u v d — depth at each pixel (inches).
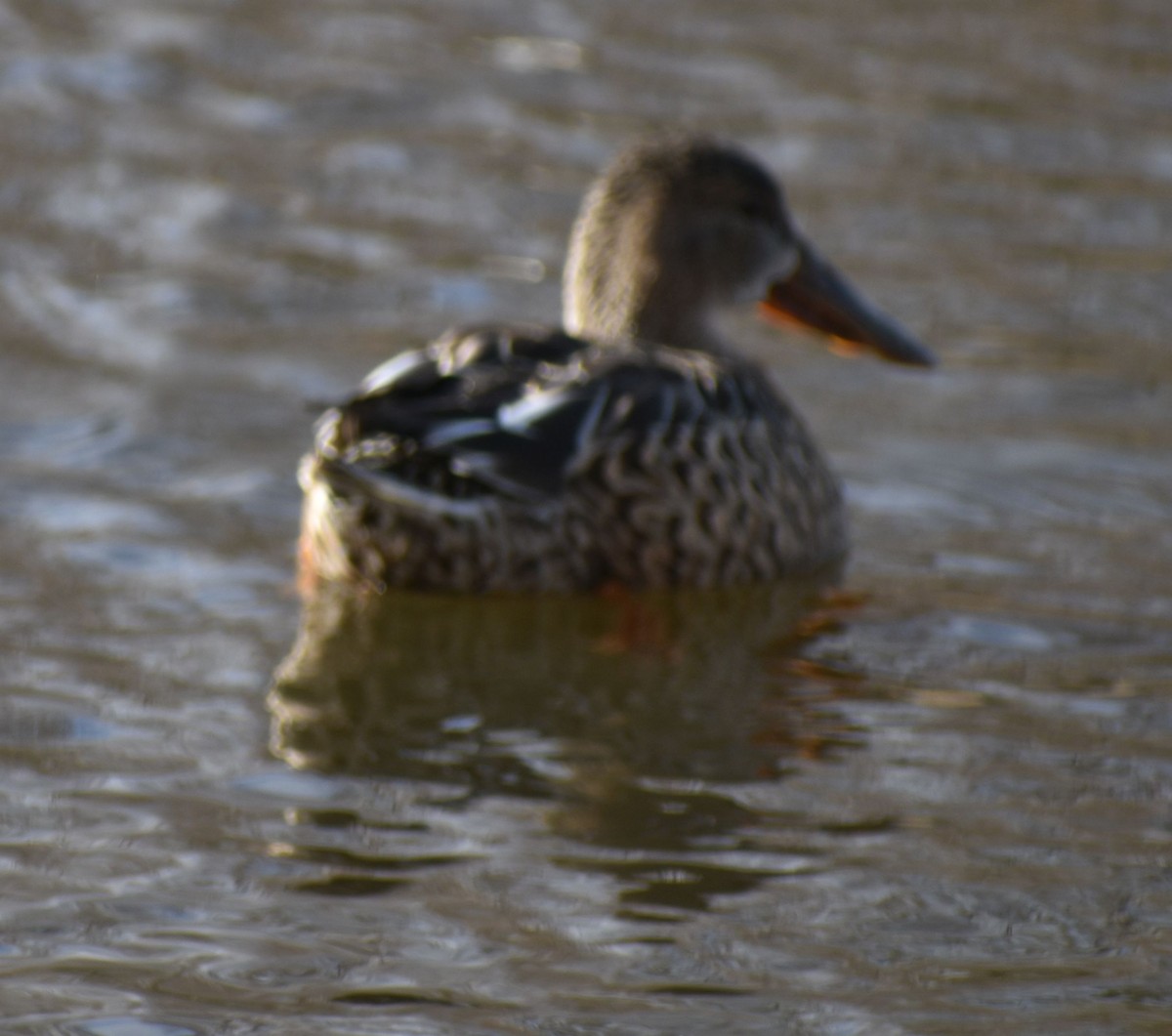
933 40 899.4
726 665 425.7
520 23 906.1
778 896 327.0
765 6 942.4
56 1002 290.4
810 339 641.0
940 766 377.4
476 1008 292.0
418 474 434.9
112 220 687.7
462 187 732.7
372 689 407.2
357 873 330.0
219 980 297.4
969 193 741.9
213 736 381.7
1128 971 306.7
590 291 537.6
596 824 350.3
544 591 453.7
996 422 575.2
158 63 833.5
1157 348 627.5
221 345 601.9
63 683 401.7
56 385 567.2
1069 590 469.4
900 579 477.4
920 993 298.8
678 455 453.4
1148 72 867.4
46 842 337.1
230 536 482.0
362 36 880.9
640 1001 294.8
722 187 530.9
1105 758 381.4
